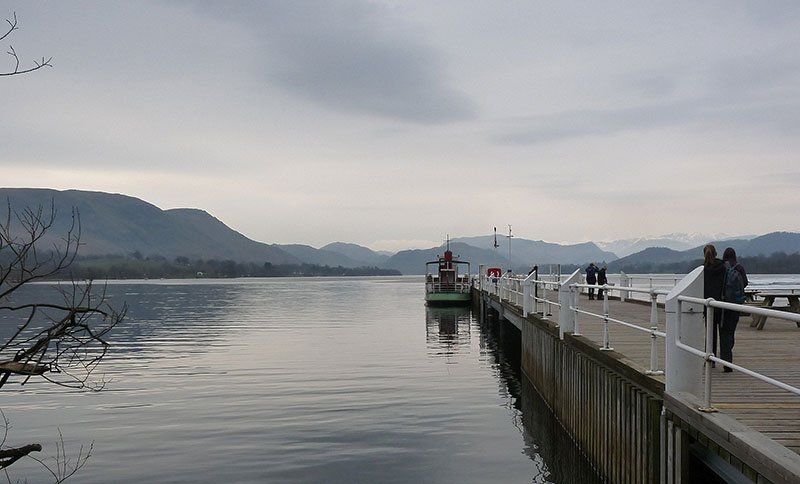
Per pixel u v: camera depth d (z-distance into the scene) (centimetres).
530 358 2034
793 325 1755
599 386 1150
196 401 1900
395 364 2622
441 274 6456
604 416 1110
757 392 837
